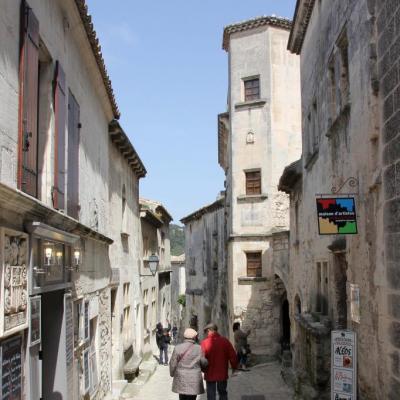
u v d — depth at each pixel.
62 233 7.82
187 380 9.17
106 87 13.03
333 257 10.89
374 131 7.44
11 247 5.88
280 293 21.70
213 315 32.84
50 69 8.30
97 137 12.96
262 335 21.67
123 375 16.30
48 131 8.10
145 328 23.56
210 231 33.94
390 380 6.86
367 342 7.94
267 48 22.78
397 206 6.63
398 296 6.59
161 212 29.52
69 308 8.81
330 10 10.99
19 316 6.12
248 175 22.77
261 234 22.05
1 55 5.86
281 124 22.56
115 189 16.25
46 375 8.33
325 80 11.62
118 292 16.25
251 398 13.33
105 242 13.19
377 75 7.48
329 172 11.09
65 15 9.09
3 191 5.29
